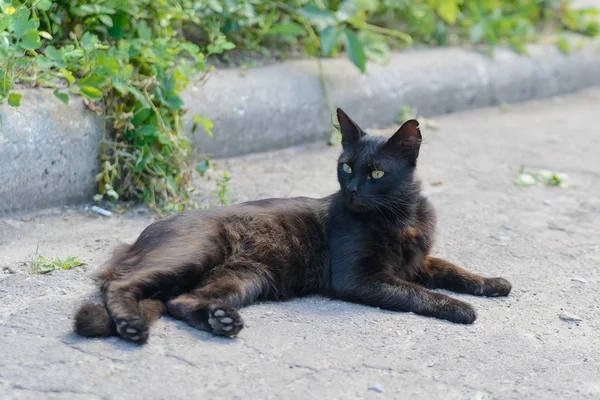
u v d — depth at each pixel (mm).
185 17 6668
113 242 5020
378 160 4484
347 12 7934
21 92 5344
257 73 7312
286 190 6320
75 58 5520
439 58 9047
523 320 4266
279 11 7961
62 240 5008
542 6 11320
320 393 3369
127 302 3760
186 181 5824
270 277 4344
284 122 7320
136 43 5934
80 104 5520
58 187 5469
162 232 4223
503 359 3775
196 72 6578
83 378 3359
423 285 4750
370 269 4402
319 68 7723
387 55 8438
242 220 4395
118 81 5406
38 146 5266
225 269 4223
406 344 3859
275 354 3672
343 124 4727
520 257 5293
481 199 6496
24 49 5492
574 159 7734
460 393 3441
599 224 6051
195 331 3840
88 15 6133
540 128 8766
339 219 4559
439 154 7648
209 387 3357
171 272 4004
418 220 4680
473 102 9281
